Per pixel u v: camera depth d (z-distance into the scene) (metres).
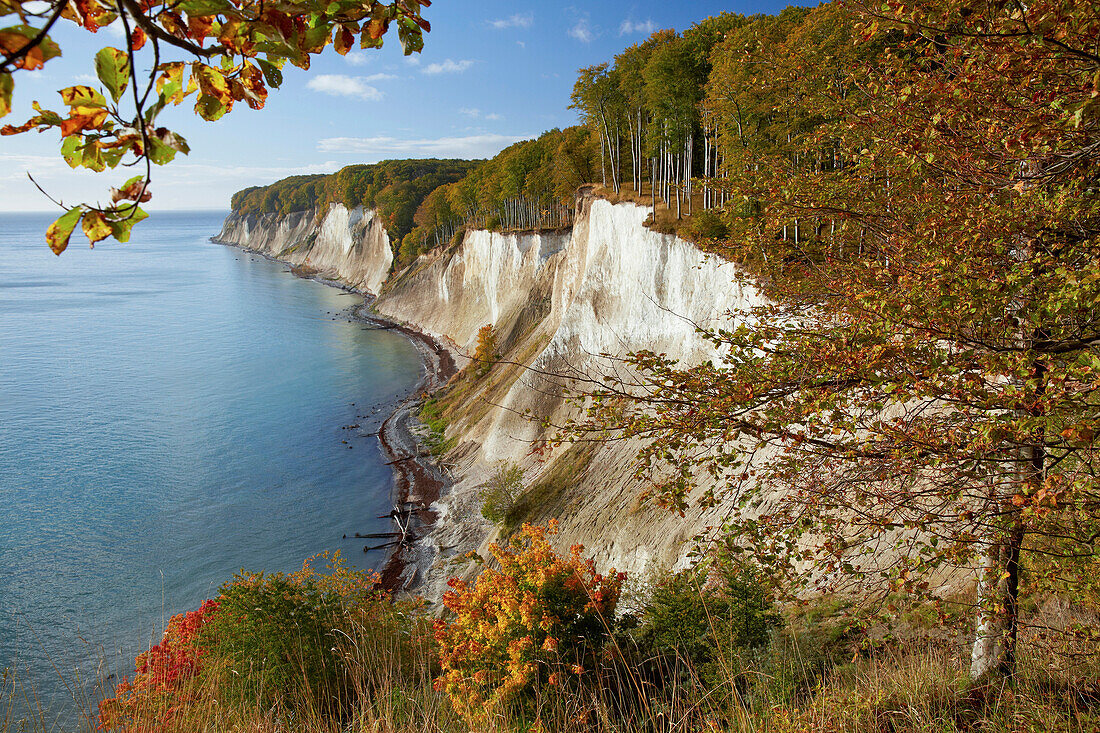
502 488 37.16
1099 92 3.97
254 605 10.33
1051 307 4.23
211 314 113.50
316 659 8.55
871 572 5.39
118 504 43.38
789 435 5.06
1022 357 4.40
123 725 5.12
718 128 29.45
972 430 4.83
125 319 108.62
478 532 38.28
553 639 10.71
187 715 5.19
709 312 35.12
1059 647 6.60
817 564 5.33
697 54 42.78
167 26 1.55
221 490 45.72
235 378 73.75
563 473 35.62
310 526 41.00
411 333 96.00
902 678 6.36
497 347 68.06
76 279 167.62
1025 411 4.71
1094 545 4.99
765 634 10.60
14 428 57.09
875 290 5.27
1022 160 4.94
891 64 5.71
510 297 75.50
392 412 62.50
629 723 4.79
